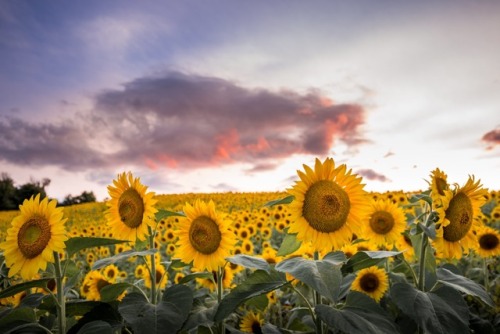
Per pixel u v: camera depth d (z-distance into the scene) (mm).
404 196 4027
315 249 989
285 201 1037
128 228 1088
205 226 1069
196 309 1054
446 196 1030
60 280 947
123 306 917
